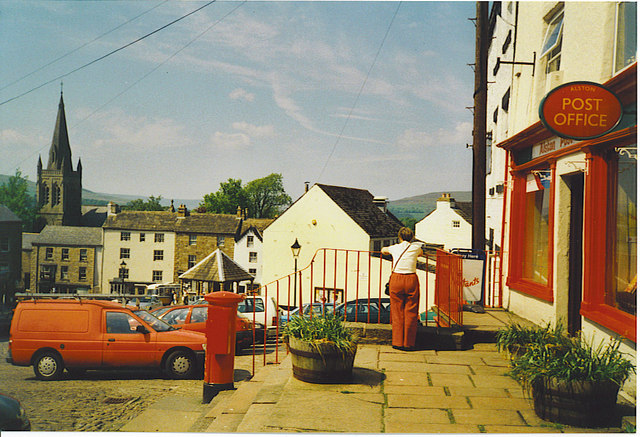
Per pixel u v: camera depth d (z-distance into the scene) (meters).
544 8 9.05
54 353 10.45
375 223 43.62
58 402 7.71
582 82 5.66
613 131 5.81
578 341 4.81
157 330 10.85
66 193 128.50
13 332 10.48
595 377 4.31
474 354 6.88
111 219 79.50
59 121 129.50
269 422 4.43
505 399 5.04
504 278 10.57
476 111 10.78
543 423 4.40
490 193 16.48
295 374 5.75
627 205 5.80
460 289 7.30
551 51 8.85
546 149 8.23
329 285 40.50
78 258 80.44
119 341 10.52
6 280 45.69
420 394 5.20
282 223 42.75
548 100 5.70
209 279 28.64
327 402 4.95
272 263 42.91
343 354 5.54
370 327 7.40
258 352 14.38
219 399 6.42
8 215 46.94
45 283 80.94
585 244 6.42
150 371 11.89
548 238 8.16
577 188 7.61
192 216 77.25
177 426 5.81
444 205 46.12
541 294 8.17
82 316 10.65
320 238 41.38
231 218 75.94
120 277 77.44
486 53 10.81
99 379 10.62
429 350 7.09
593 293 6.25
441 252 8.19
